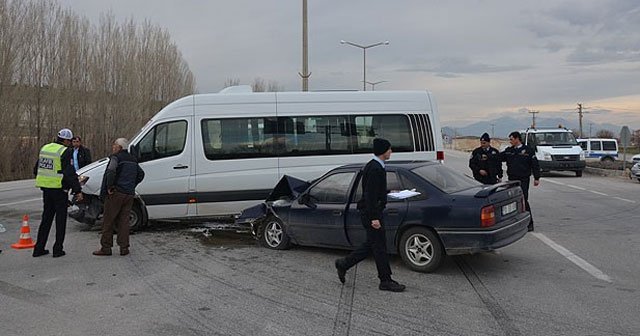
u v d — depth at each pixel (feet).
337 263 20.16
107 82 113.09
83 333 15.25
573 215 37.81
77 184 25.52
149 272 22.41
